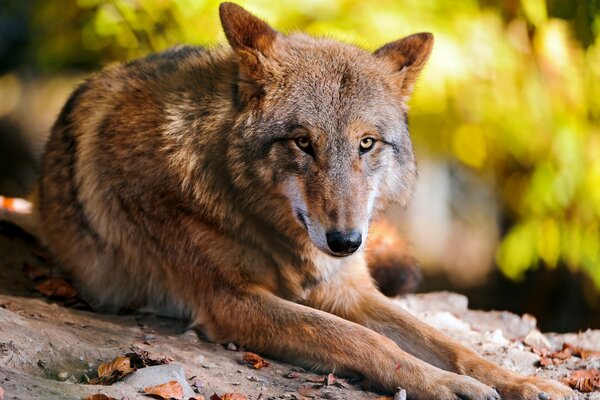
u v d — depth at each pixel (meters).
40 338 8.29
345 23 15.78
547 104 16.97
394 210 10.23
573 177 17.05
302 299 10.17
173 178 9.75
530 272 22.36
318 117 9.06
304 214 9.02
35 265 11.70
